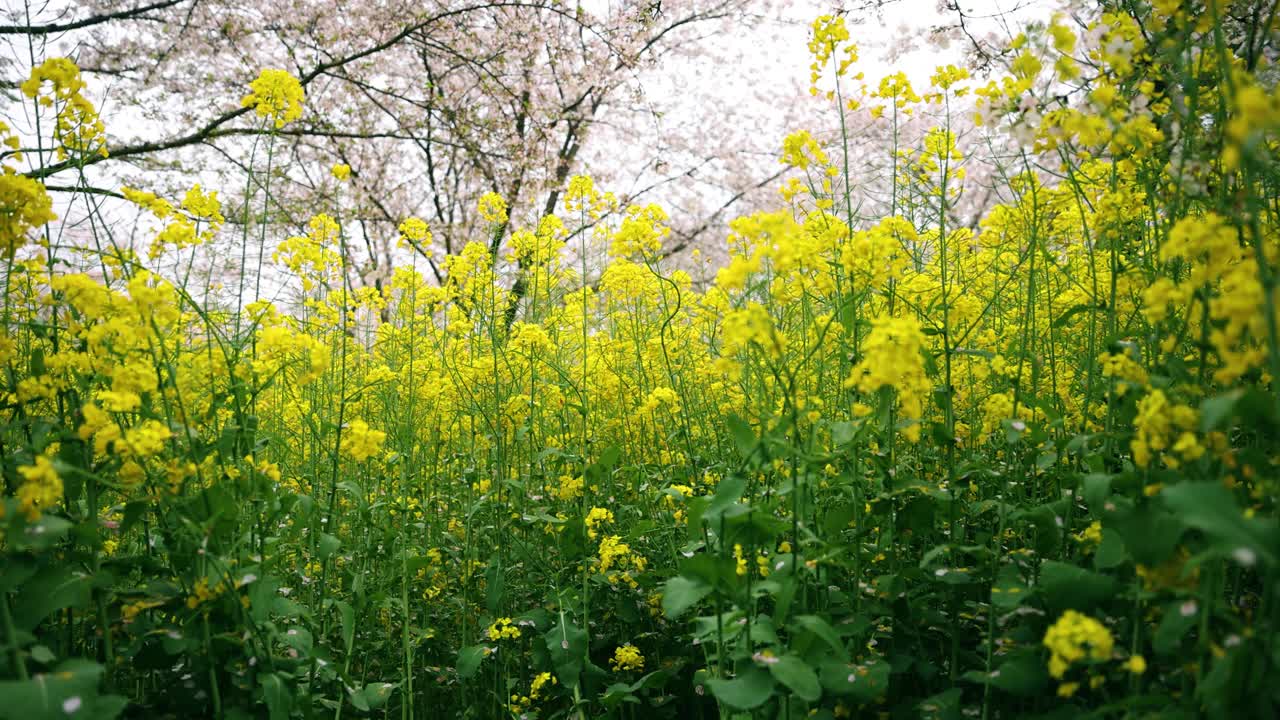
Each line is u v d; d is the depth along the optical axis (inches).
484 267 151.8
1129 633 74.6
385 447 129.5
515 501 118.6
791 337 119.8
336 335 132.0
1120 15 87.7
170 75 366.6
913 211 137.3
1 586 67.8
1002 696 80.4
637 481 127.9
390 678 116.2
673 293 159.3
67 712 61.4
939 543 97.5
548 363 127.4
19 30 232.5
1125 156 85.1
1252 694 54.6
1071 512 81.9
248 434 86.7
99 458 88.2
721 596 74.6
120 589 89.6
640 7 371.6
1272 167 78.2
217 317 106.0
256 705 84.1
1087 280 114.7
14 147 82.1
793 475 73.6
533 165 397.1
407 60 416.2
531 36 380.8
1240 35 114.5
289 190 382.0
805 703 83.3
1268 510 63.2
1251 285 54.6
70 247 87.3
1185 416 61.2
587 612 108.0
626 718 107.9
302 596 117.3
